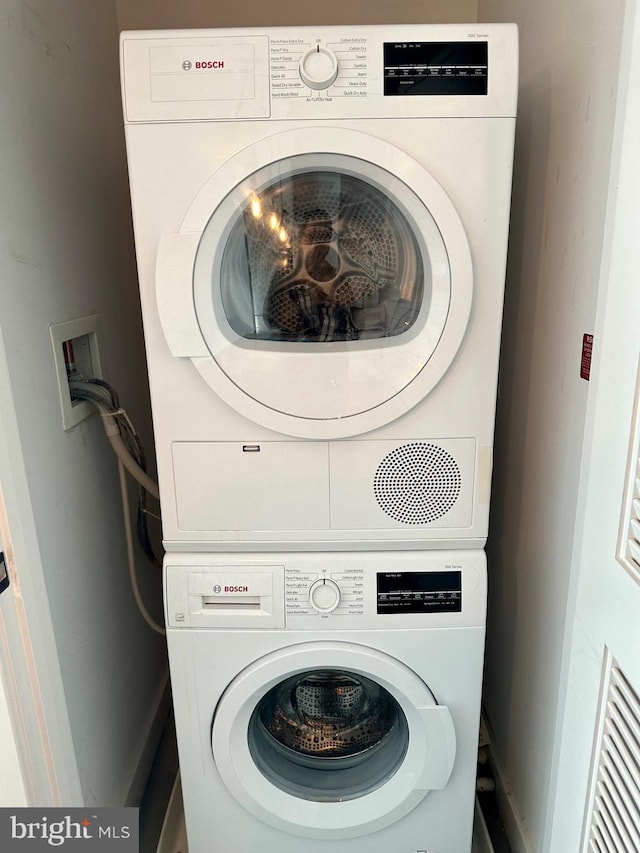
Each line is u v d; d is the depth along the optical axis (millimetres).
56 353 1169
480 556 1174
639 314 830
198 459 1123
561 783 1145
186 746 1244
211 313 1037
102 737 1363
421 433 1110
